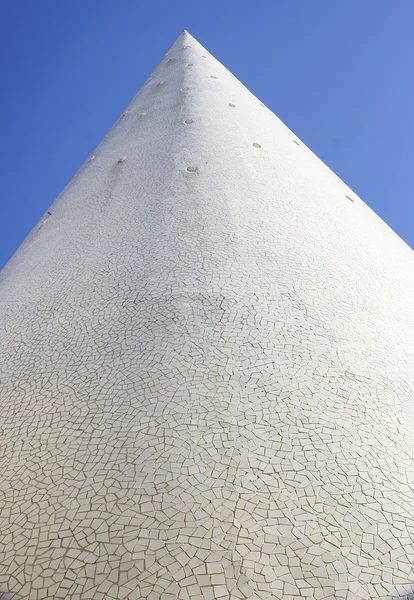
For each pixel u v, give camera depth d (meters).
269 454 5.42
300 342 6.86
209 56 18.47
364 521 4.89
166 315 7.29
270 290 7.72
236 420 5.77
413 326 7.99
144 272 8.23
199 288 7.73
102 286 8.21
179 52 18.56
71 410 6.17
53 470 5.50
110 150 13.84
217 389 6.14
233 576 4.47
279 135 13.82
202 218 9.32
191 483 5.15
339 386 6.29
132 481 5.22
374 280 8.71
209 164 11.05
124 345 6.93
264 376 6.32
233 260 8.30
